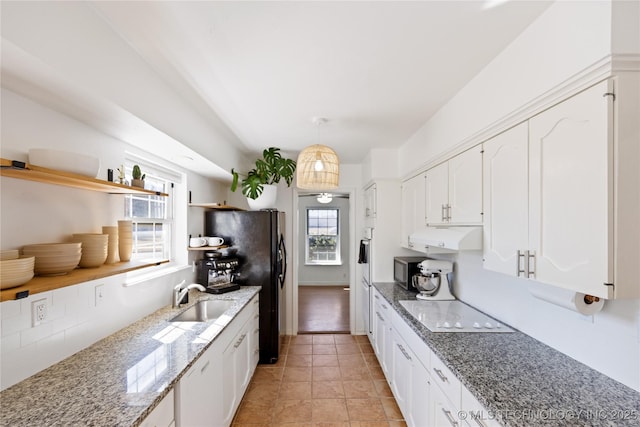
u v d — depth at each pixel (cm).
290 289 439
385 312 298
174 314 229
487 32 144
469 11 129
